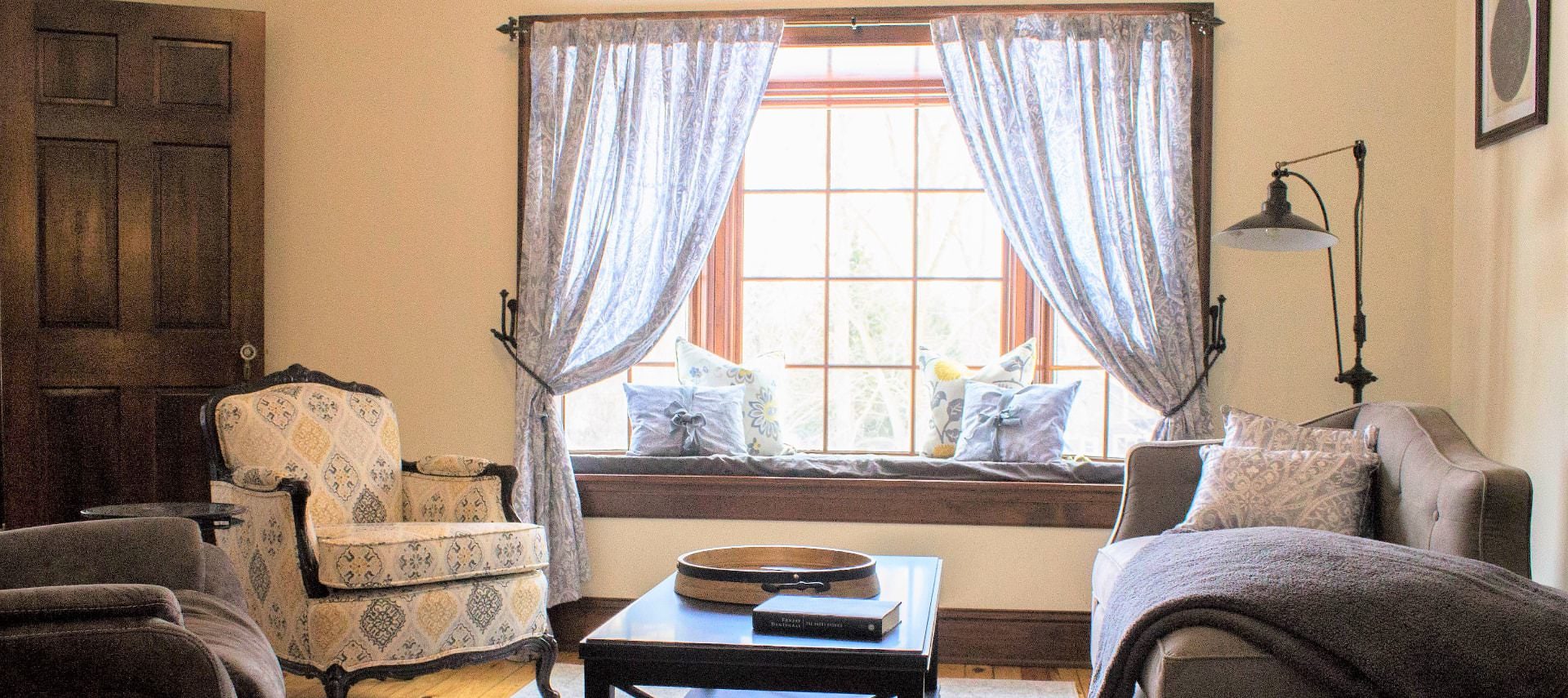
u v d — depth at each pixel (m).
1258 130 4.23
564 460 4.29
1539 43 3.50
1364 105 4.20
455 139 4.51
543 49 4.37
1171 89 4.17
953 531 4.20
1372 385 4.18
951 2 4.33
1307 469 3.22
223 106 4.32
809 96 4.82
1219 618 2.28
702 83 4.31
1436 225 4.16
